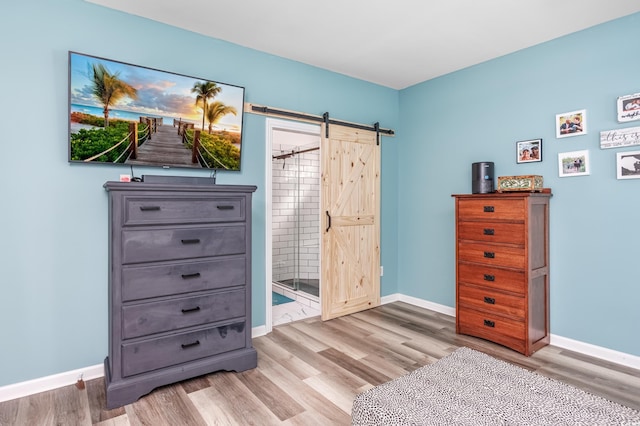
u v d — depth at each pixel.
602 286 2.65
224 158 2.90
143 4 2.39
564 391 1.33
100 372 2.41
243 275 2.49
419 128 4.04
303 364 2.56
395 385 1.39
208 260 2.35
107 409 2.00
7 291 2.12
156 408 2.01
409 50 3.16
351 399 2.10
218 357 2.37
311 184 5.52
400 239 4.29
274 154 5.39
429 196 3.94
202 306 2.32
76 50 2.30
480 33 2.82
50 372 2.25
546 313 2.91
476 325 3.06
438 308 3.85
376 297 4.04
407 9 2.47
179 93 2.64
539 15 2.54
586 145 2.73
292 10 2.48
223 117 2.87
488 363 1.59
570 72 2.82
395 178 4.27
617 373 2.41
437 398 1.28
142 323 2.11
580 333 2.77
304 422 1.88
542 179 2.91
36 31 2.18
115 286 2.03
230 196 2.43
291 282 5.21
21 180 2.15
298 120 3.40
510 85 3.21
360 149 3.87
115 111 2.40
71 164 2.30
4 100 2.09
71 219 2.31
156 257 2.15
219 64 2.92
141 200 2.11
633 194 2.50
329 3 2.39
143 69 2.48
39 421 1.89
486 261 2.98
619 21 2.56
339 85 3.72
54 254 2.26
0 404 2.06
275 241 5.34
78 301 2.34
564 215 2.86
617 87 2.57
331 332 3.22
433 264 3.91
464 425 1.11
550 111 2.94
